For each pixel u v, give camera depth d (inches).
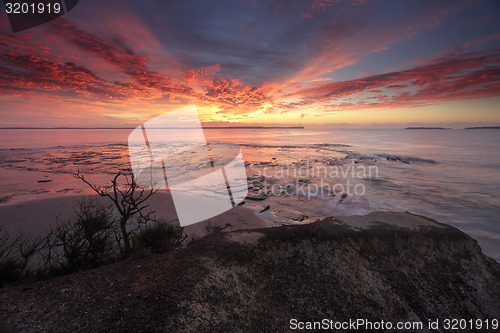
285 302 135.4
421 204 690.2
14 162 1581.0
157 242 188.9
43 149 2684.5
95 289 119.1
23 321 93.3
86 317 98.5
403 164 1513.3
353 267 162.2
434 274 167.9
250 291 135.7
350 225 196.9
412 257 175.3
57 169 1272.1
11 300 107.4
